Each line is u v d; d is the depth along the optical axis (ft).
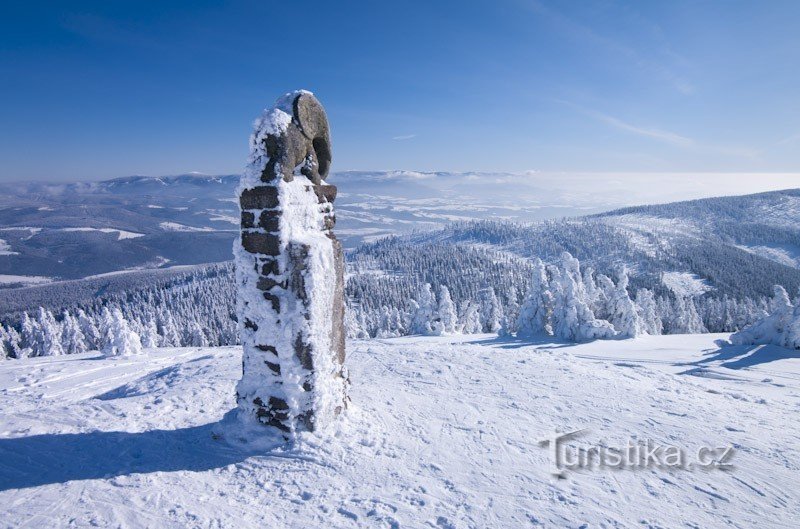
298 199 21.86
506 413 26.40
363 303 319.88
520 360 40.22
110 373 47.47
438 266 458.91
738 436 23.66
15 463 18.67
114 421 23.94
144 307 324.39
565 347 72.79
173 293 384.27
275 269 20.95
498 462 20.03
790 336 56.34
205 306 315.37
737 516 16.48
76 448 20.22
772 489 18.43
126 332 66.49
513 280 369.50
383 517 15.55
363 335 179.01
